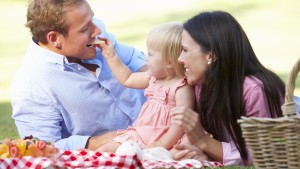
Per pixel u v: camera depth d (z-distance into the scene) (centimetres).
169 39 451
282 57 1116
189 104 448
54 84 469
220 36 427
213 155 428
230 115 427
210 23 431
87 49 468
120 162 381
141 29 1330
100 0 1598
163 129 450
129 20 1407
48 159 388
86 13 461
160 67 455
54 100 471
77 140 461
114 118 486
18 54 1234
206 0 1517
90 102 477
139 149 421
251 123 369
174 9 1456
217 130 441
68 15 456
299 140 361
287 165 366
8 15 1536
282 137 364
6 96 910
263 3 1467
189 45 432
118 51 509
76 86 473
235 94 425
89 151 425
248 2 1477
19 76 478
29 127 470
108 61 471
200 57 430
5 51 1262
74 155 421
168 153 425
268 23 1334
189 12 1423
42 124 469
